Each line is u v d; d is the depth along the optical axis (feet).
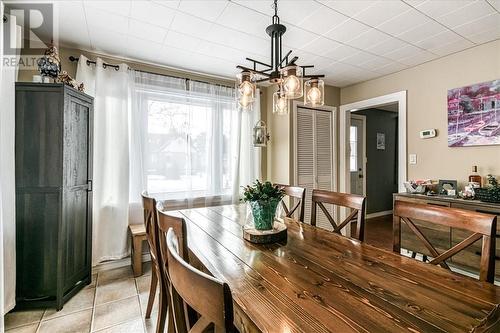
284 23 7.04
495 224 3.53
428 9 6.39
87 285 7.94
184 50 8.87
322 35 7.73
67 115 6.83
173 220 3.74
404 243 8.57
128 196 9.40
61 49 8.59
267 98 13.21
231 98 11.76
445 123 9.19
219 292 1.69
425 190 8.96
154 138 10.09
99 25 7.25
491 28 7.29
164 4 6.26
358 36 7.78
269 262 3.86
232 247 4.52
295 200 11.83
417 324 2.35
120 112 9.25
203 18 6.88
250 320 2.45
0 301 5.49
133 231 8.77
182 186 10.58
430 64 9.66
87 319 6.24
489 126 8.04
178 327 2.63
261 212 5.02
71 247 7.19
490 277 3.53
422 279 3.29
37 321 6.15
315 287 3.07
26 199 6.55
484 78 8.21
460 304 2.69
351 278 3.32
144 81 9.85
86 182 7.90
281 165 12.23
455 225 3.98
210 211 7.54
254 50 8.84
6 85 6.07
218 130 11.34
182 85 10.62
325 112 12.90
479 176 8.09
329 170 13.01
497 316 1.98
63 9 6.47
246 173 12.11
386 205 18.31
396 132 18.98
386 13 6.56
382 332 2.23
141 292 7.57
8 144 6.11
